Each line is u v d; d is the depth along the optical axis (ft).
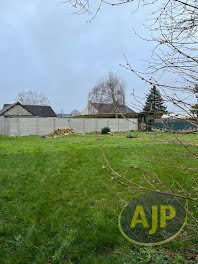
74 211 12.15
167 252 8.30
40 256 8.59
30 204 13.15
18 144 41.86
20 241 9.45
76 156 28.25
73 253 8.71
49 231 10.16
